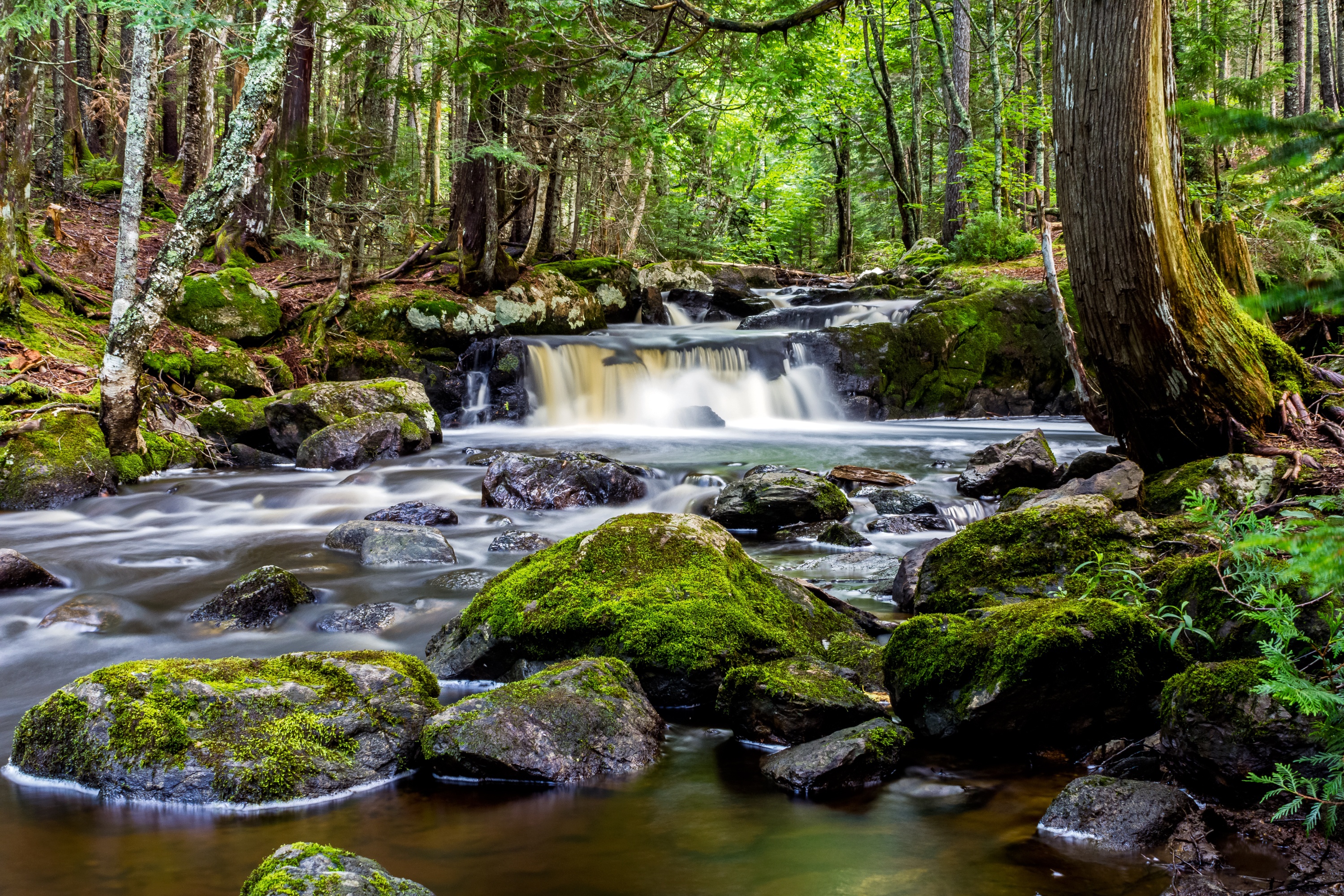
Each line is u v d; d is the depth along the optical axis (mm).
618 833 3127
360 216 14641
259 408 11938
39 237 15461
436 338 14602
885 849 2969
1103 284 5742
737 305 20625
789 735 3900
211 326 13430
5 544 7598
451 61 6281
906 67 27594
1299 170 1123
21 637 5352
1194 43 12633
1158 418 6129
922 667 3908
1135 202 5531
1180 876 2691
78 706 3648
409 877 2828
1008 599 4938
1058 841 2965
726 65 8734
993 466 8664
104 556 7152
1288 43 22078
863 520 8188
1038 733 3686
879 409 14469
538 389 14164
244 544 7582
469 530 8023
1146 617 3732
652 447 11602
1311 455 5762
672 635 4465
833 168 33219
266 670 3877
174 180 23938
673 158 25516
